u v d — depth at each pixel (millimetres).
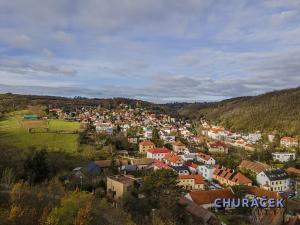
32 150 119500
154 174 81000
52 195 64375
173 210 70438
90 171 104625
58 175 94938
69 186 85625
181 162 143625
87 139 160250
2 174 83812
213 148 191125
